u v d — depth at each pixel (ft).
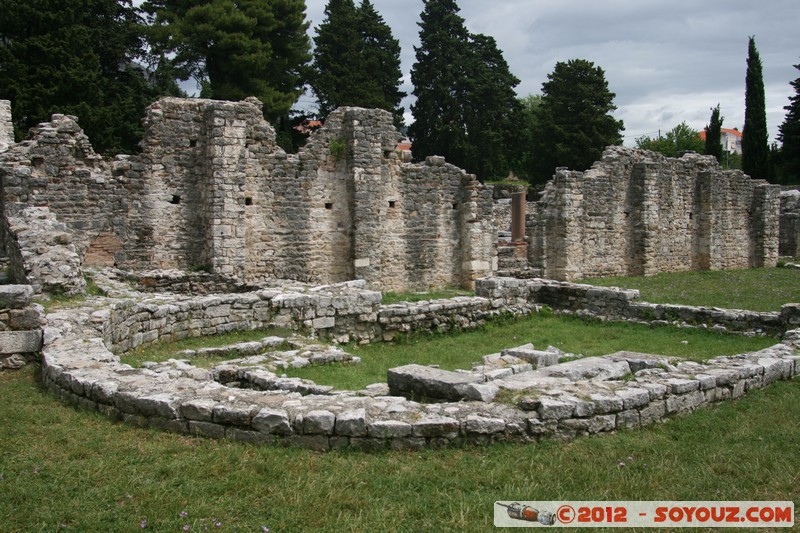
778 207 132.16
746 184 128.16
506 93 210.79
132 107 121.60
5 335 33.53
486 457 22.95
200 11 130.11
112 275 62.03
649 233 109.70
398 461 22.47
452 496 20.22
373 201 80.23
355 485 20.77
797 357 37.96
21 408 27.50
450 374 29.48
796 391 34.37
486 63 211.82
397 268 84.74
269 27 139.44
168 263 71.51
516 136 212.64
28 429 25.12
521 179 249.96
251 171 73.97
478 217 89.51
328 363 42.24
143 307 43.19
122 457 22.66
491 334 57.93
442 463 22.36
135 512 18.99
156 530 18.08
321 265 79.30
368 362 44.80
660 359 35.55
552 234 102.12
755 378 34.47
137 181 69.46
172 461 22.22
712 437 26.35
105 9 129.49
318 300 51.62
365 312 53.57
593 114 195.42
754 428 27.81
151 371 30.37
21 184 59.57
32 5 110.22
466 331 59.21
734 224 125.80
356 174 78.79
